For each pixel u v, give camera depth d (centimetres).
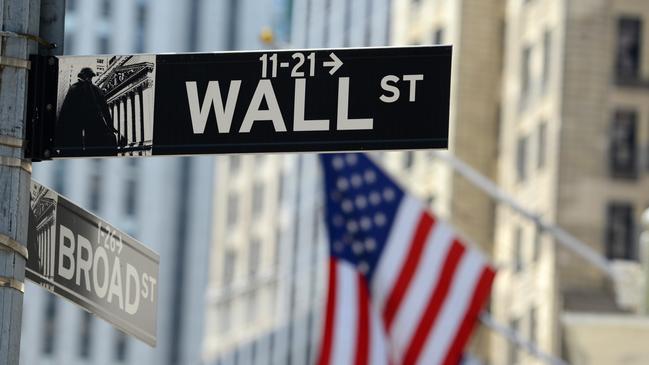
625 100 6275
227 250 10900
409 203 2655
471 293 2620
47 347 12269
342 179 2664
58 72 762
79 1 12488
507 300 6512
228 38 12488
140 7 12594
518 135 6650
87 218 808
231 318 10719
